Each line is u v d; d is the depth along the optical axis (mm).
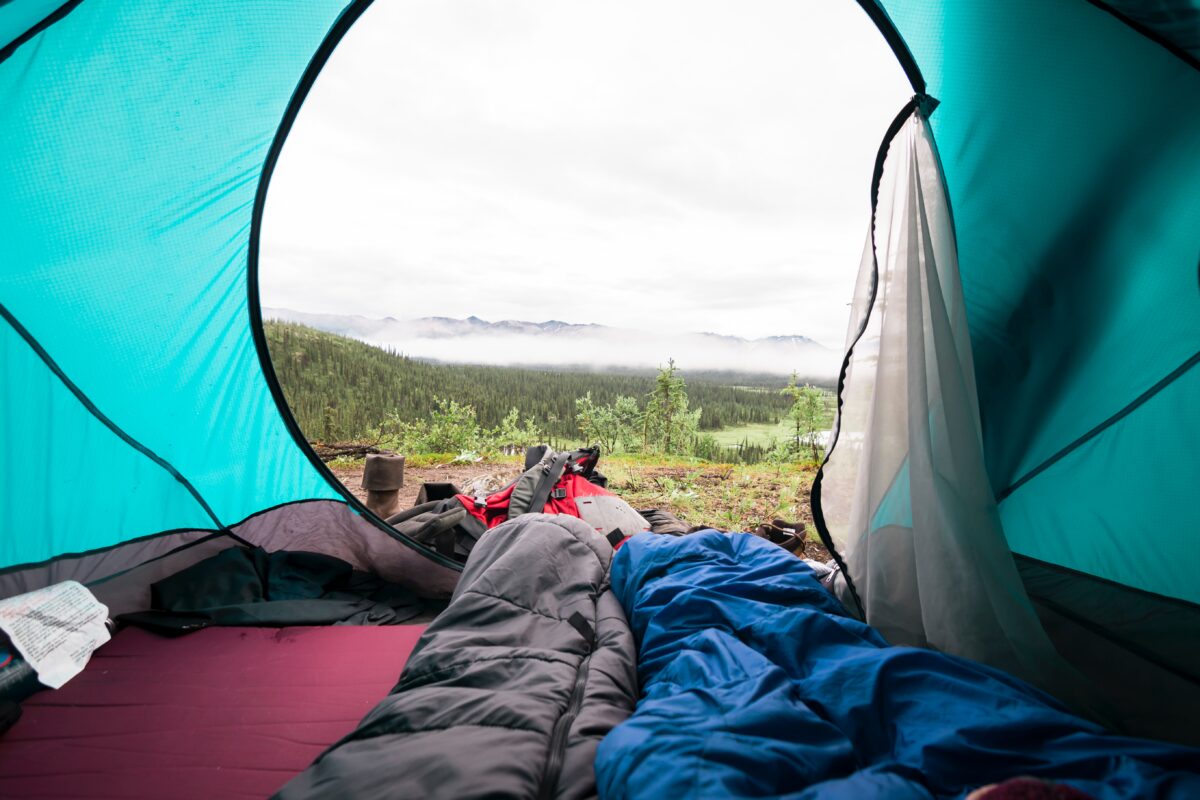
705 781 868
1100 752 940
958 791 928
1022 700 1102
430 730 1187
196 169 2031
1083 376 1852
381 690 1835
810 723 1048
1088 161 1629
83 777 1412
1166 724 1438
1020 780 709
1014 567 1535
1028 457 2010
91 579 2111
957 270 1623
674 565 1883
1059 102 1604
